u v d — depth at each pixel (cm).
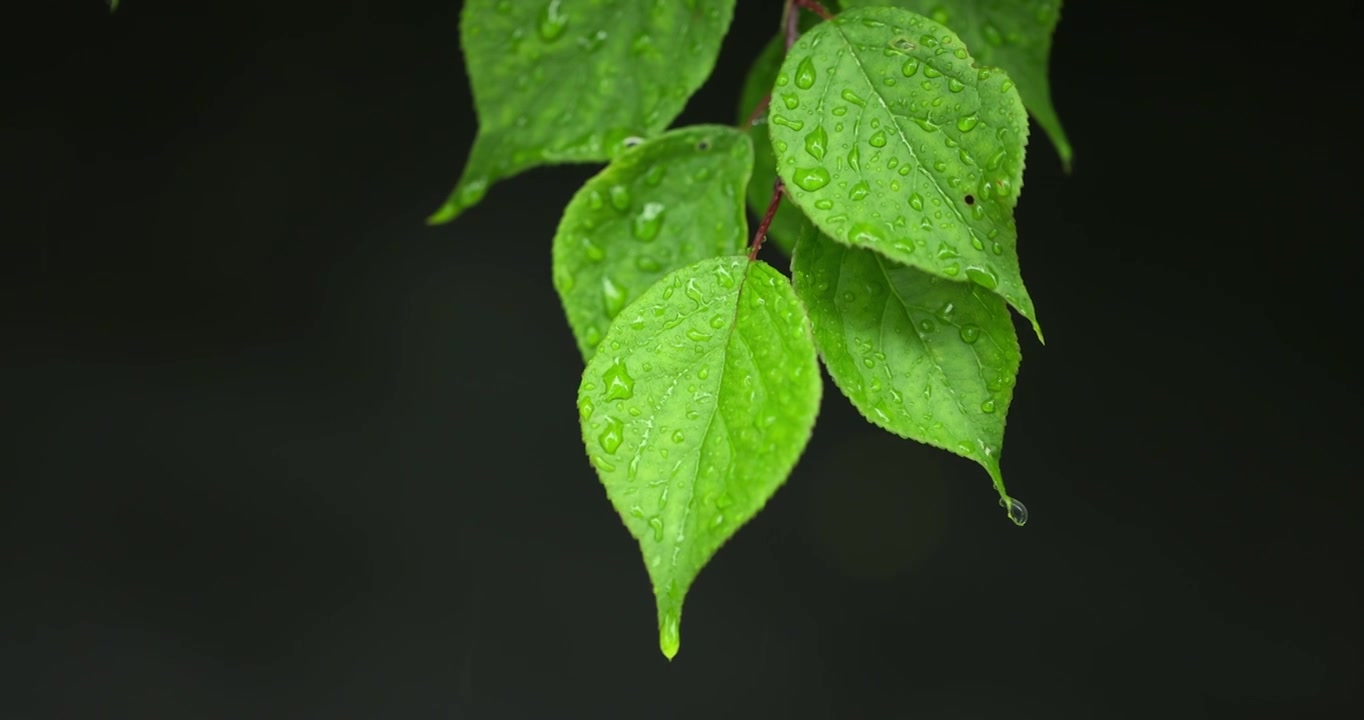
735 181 61
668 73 63
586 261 61
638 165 61
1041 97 66
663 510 55
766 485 54
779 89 57
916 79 57
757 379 55
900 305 58
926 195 56
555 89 64
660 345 56
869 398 57
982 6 65
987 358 57
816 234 58
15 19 167
